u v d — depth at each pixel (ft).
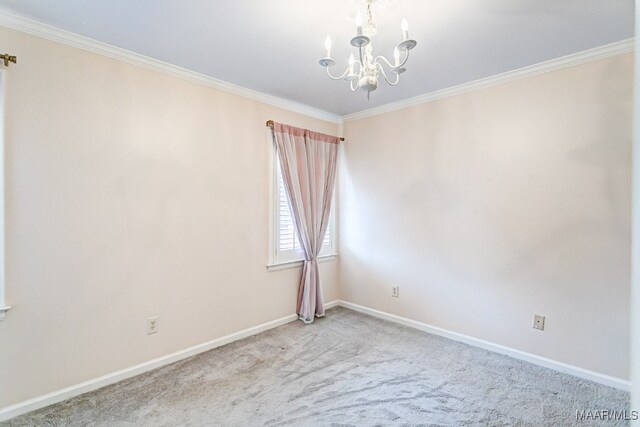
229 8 6.28
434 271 10.68
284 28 6.97
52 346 6.98
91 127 7.45
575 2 6.08
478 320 9.73
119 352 7.88
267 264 11.00
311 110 12.23
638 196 2.09
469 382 7.81
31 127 6.70
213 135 9.59
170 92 8.71
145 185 8.29
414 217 11.16
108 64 7.70
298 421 6.45
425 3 6.10
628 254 7.48
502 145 9.24
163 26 6.88
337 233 13.50
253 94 10.50
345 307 13.30
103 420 6.45
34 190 6.75
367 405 6.94
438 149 10.55
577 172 8.09
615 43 7.47
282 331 10.86
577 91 8.06
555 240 8.42
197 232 9.27
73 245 7.23
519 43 7.54
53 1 6.05
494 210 9.40
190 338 9.14
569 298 8.22
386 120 11.88
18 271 6.58
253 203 10.60
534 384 7.73
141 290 8.24
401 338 10.31
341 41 7.47
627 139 7.48
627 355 7.50
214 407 6.86
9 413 6.47
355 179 12.89
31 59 6.69
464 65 8.66
